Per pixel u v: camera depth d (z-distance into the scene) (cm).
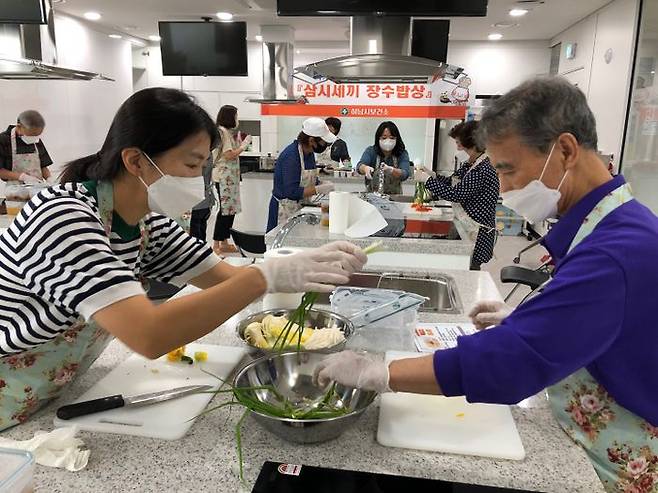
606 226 94
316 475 87
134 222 114
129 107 101
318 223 298
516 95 94
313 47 828
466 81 508
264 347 126
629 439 103
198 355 130
